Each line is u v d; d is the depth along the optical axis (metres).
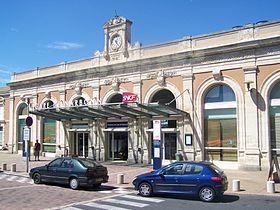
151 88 24.84
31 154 32.31
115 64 26.61
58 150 30.28
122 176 16.14
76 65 29.80
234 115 21.52
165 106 20.83
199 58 22.83
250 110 20.59
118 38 26.97
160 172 12.95
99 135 27.53
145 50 25.48
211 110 22.44
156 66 24.72
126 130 25.83
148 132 24.73
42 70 32.69
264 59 20.41
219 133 21.98
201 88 22.62
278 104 20.05
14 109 35.16
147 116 24.67
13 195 13.02
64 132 29.95
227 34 21.92
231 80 21.48
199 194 12.01
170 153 23.86
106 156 27.11
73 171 14.74
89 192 14.00
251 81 20.66
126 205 11.20
